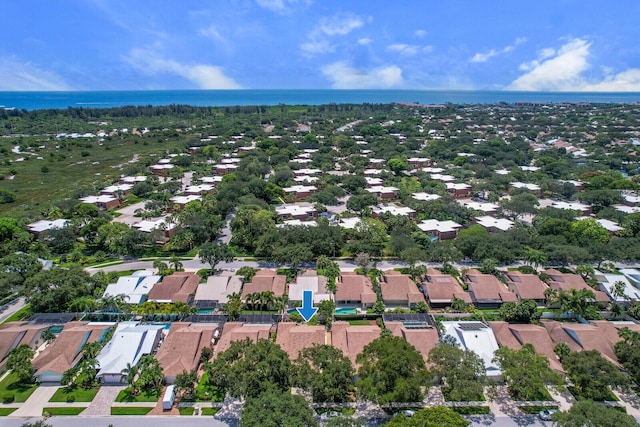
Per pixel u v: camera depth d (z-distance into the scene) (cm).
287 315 9488
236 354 7356
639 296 10106
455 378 6838
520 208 15888
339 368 6856
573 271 11644
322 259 11606
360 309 10006
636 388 7419
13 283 10331
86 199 17738
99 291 10256
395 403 6956
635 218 13800
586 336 8206
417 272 10962
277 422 5703
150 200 18425
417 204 16650
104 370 7512
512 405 7006
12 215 15838
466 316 9444
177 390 7269
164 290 10288
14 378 7650
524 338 8250
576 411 5997
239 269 10931
